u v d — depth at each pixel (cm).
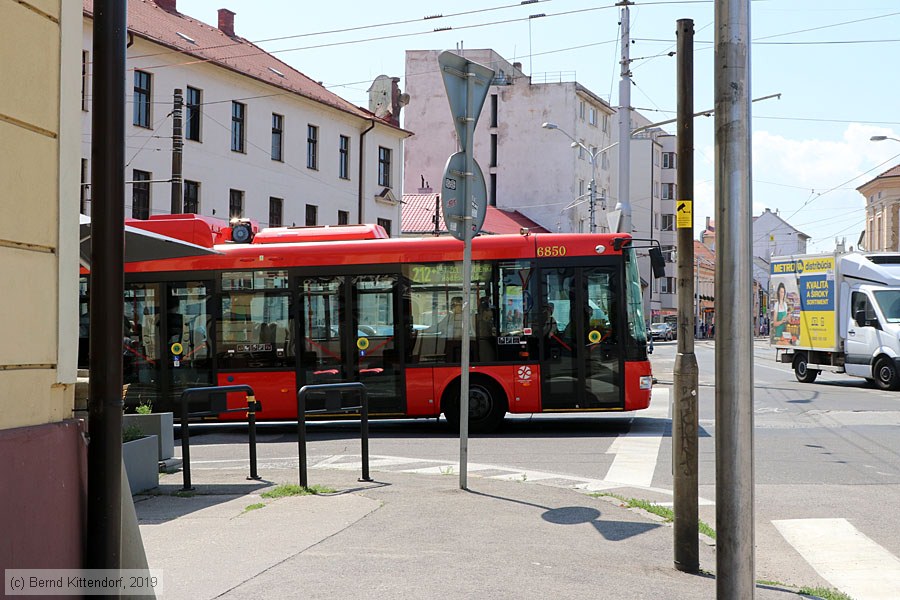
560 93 7369
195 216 1633
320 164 4416
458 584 585
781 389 2473
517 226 6875
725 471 457
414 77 7362
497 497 904
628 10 2561
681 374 661
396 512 821
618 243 1544
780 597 604
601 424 1673
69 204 438
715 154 457
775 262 2950
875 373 2448
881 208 7600
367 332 1577
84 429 417
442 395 1555
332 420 1759
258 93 3941
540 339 1542
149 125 3325
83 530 411
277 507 849
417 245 1580
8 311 393
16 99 402
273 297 1600
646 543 727
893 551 762
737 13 450
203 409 1594
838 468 1159
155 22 3606
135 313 1627
